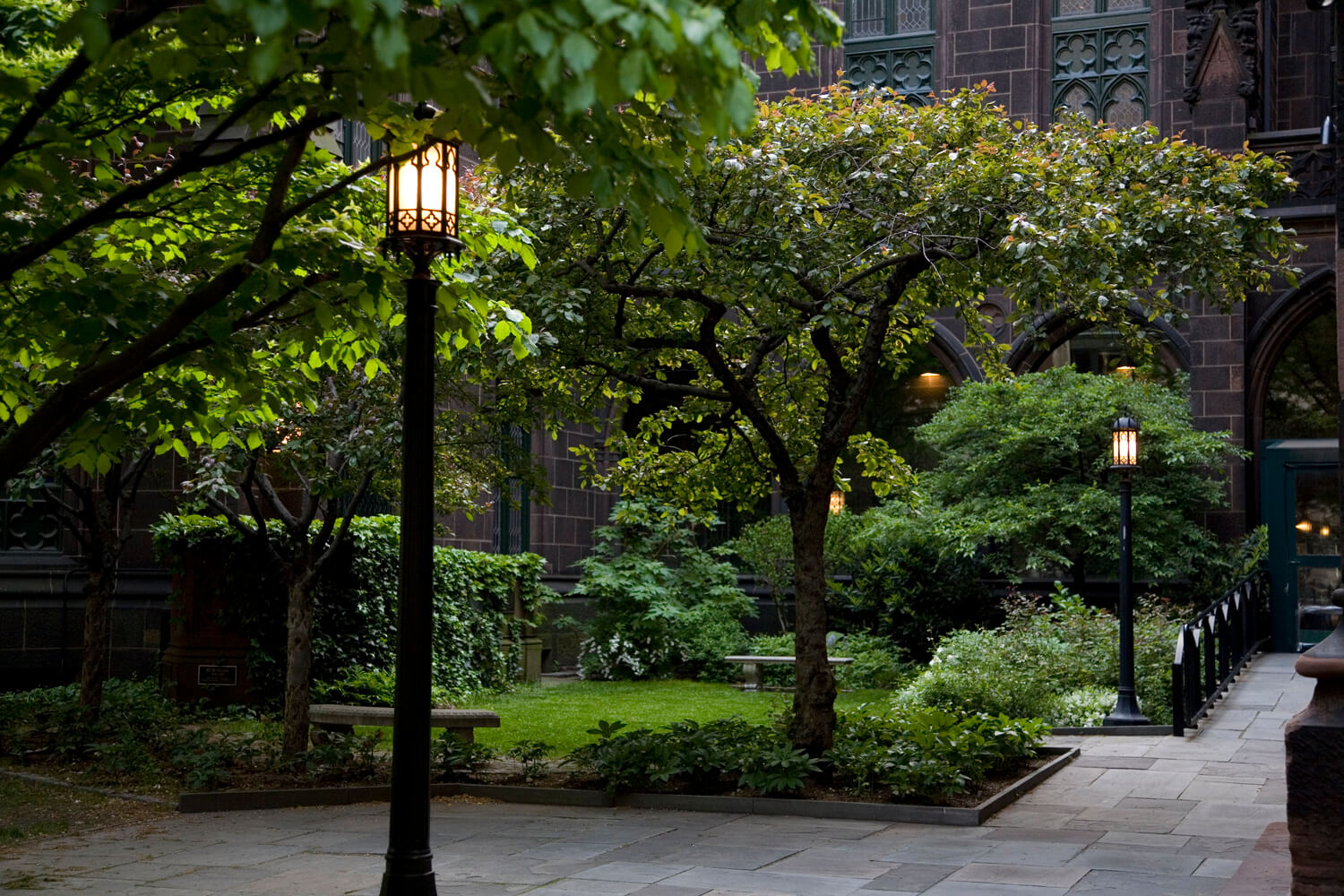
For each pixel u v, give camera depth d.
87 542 12.95
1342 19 5.56
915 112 11.03
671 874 7.32
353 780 10.73
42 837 8.66
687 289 10.01
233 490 11.55
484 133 4.26
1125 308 10.23
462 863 7.65
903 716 11.98
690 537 23.97
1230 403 20.62
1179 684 13.19
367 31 3.40
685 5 3.28
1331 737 4.86
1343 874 4.81
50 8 6.74
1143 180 10.36
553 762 11.87
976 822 8.91
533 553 21.44
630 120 4.67
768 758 9.76
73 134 5.76
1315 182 20.41
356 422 10.84
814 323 9.66
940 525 19.56
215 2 3.22
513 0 3.46
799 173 10.30
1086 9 22.30
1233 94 20.64
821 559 10.69
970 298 12.73
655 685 20.91
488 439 11.78
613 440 13.31
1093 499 18.50
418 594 5.93
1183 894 6.71
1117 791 10.25
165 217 6.84
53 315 5.88
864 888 6.91
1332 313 20.50
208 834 8.73
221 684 15.75
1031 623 16.94
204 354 6.10
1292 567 20.58
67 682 17.06
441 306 6.52
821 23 4.21
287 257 5.88
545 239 10.12
